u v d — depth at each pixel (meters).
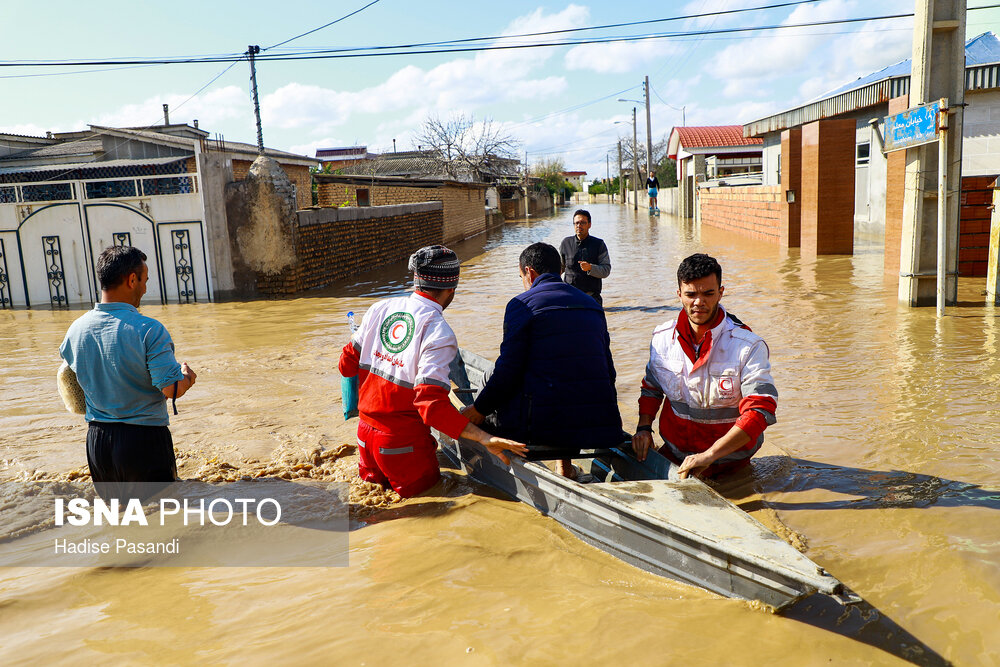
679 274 3.68
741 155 37.03
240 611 2.70
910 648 2.38
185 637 2.51
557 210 71.06
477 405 3.92
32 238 13.95
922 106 8.35
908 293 8.89
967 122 15.39
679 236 24.45
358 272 17.64
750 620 2.56
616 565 3.04
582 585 2.87
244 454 4.62
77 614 2.70
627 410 5.37
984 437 4.31
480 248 25.55
